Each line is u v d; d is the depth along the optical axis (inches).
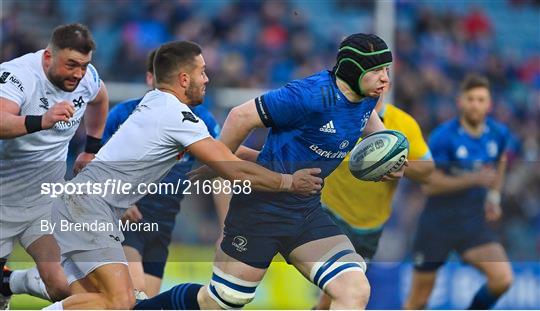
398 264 965.8
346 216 914.7
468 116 1185.4
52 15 2159.2
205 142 764.6
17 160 818.8
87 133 906.7
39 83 788.6
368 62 738.8
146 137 772.0
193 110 948.0
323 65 2233.0
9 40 2034.9
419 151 964.6
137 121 779.4
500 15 2571.4
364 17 2439.7
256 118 757.3
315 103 746.8
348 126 767.1
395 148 796.6
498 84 2391.7
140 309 800.9
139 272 880.3
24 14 2134.6
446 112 2201.0
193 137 764.0
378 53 741.3
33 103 789.2
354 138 779.4
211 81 2098.9
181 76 782.5
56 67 776.9
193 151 767.1
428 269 969.5
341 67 746.8
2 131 740.7
